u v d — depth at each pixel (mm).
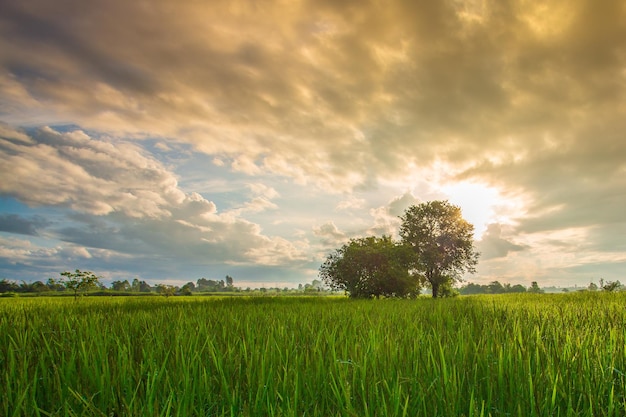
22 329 7633
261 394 3668
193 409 3453
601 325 7230
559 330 6406
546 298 20188
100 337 6031
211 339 6164
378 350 4906
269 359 4641
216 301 22125
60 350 5523
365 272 35688
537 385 3664
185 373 3988
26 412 3455
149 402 3242
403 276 34688
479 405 3598
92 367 4473
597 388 3736
